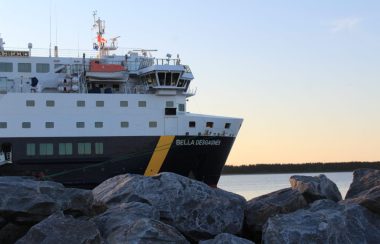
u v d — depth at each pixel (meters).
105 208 19.83
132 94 48.91
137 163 48.69
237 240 16.03
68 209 18.17
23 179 20.08
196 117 49.94
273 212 20.72
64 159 47.47
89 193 19.00
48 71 51.75
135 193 19.88
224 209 19.94
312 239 16.27
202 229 19.20
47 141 47.31
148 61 52.91
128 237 15.59
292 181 23.08
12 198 17.36
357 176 23.50
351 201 19.41
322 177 23.09
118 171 48.38
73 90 49.50
